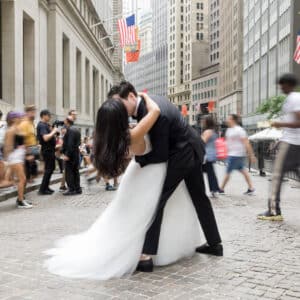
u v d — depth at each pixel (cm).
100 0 5794
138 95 421
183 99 14475
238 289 370
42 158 1078
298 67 4816
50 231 614
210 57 13400
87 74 4862
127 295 356
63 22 3266
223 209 811
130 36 3669
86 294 358
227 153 1027
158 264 436
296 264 445
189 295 356
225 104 9625
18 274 411
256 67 6750
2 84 2172
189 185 455
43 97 2817
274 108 3872
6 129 916
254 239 559
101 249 410
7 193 980
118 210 420
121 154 382
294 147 658
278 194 692
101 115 382
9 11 2161
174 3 15338
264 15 6206
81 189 1094
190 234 463
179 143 423
